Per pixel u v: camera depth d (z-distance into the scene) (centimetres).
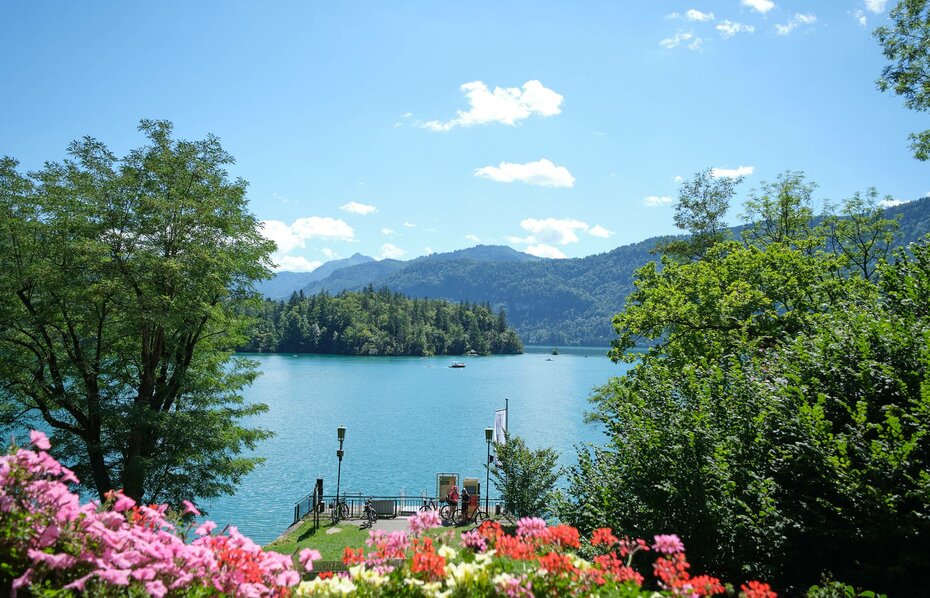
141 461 1789
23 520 299
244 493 3825
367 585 395
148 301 1809
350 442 5684
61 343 2042
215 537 394
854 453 877
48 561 289
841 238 3019
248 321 2289
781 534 864
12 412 1994
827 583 676
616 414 1374
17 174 1953
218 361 2255
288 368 14375
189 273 1902
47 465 332
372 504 2691
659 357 2062
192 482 2017
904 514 790
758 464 977
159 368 2167
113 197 1980
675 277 2438
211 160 2125
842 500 873
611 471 1187
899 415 903
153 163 1989
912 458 840
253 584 360
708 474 938
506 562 438
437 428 6519
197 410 2084
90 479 1991
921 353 902
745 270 2247
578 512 1211
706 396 1115
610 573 419
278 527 3116
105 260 1839
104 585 302
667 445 1009
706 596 405
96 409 1823
